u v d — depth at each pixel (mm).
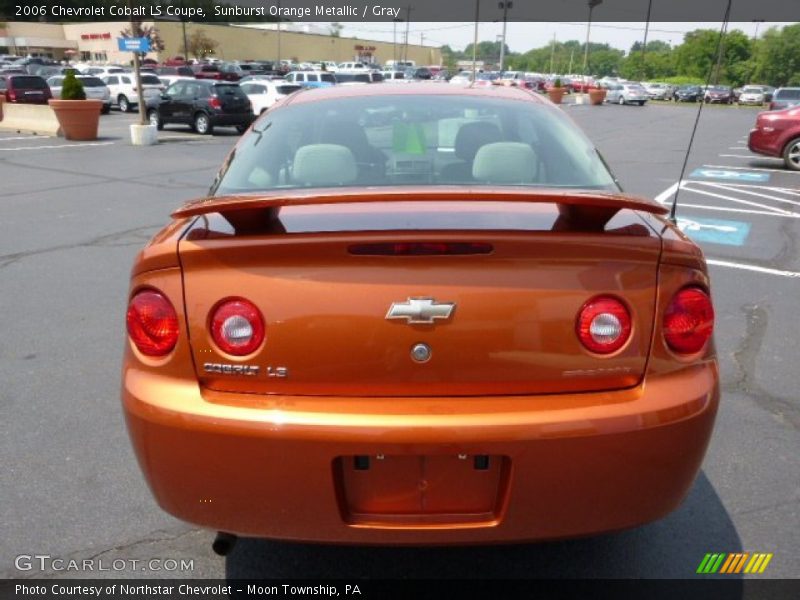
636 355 2014
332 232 1949
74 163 14250
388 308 1944
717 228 8375
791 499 3023
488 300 1955
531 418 1936
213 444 1973
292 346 1970
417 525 2018
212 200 2006
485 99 3234
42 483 3123
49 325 5062
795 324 5082
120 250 7242
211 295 1993
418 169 2822
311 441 1930
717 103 53562
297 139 2951
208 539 2781
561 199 1865
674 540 2762
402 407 1958
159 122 22391
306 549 2721
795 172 13703
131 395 2066
